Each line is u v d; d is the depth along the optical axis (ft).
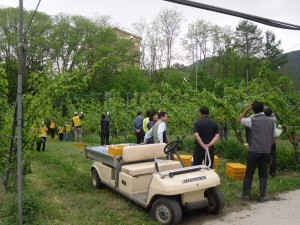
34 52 149.69
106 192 26.23
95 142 64.59
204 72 185.88
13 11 150.10
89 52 163.73
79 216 21.01
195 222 20.65
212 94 37.88
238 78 184.96
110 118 65.21
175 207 19.38
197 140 24.86
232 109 37.60
